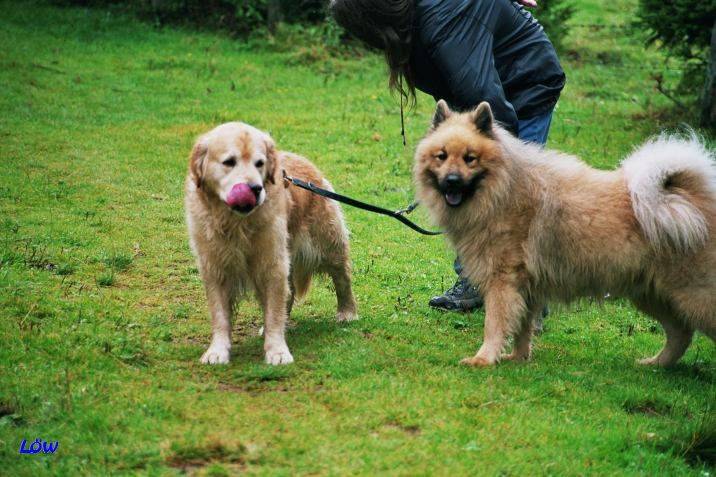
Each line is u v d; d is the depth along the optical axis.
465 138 5.40
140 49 18.03
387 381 4.82
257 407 4.39
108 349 5.08
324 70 17.44
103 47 17.91
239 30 19.97
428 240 8.88
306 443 3.98
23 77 14.93
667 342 5.80
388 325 6.18
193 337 5.63
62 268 6.77
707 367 5.86
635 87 16.58
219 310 5.21
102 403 4.32
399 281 7.53
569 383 5.10
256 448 3.91
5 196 8.95
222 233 5.06
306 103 14.87
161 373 4.85
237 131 4.94
